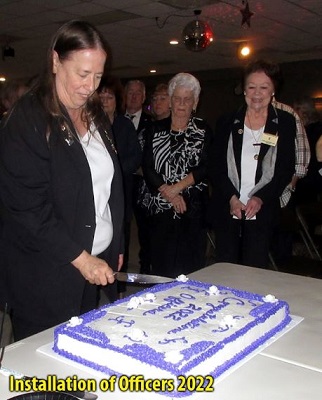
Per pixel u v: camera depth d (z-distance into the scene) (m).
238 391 1.04
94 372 1.09
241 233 2.47
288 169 2.44
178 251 2.70
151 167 2.69
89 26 1.38
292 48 9.40
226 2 6.16
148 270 3.43
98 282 1.43
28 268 1.50
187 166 2.63
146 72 12.91
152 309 1.31
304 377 1.10
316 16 6.88
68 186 1.46
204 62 11.15
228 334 1.17
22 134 1.39
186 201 2.64
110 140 1.69
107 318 1.25
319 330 1.36
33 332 1.55
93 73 1.38
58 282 1.50
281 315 1.37
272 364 1.15
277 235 3.14
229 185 2.44
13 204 1.43
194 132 2.64
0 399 0.99
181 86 2.56
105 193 1.64
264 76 2.27
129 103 3.69
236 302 1.38
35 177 1.41
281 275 1.88
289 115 2.46
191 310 1.31
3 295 1.56
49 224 1.44
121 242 1.79
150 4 6.29
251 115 2.41
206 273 1.89
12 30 7.96
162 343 1.11
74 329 1.18
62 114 1.44
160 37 8.38
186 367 1.02
